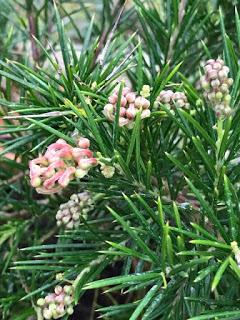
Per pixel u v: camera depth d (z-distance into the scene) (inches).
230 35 8.9
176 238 5.6
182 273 5.3
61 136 5.3
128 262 6.4
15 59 10.3
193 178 5.6
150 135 6.0
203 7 8.7
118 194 6.2
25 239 9.1
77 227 6.9
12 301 7.6
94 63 8.3
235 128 5.5
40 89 6.2
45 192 4.9
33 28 9.2
